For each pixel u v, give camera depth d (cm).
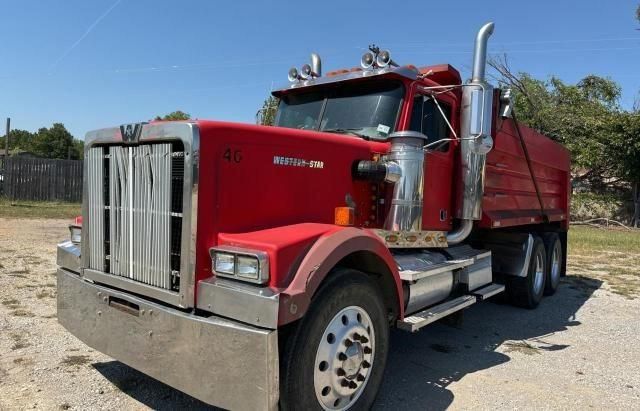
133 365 337
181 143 321
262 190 352
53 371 416
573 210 2569
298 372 301
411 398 403
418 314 437
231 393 286
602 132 2370
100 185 378
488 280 584
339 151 412
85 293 378
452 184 543
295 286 292
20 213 1769
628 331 620
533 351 535
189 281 311
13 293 649
